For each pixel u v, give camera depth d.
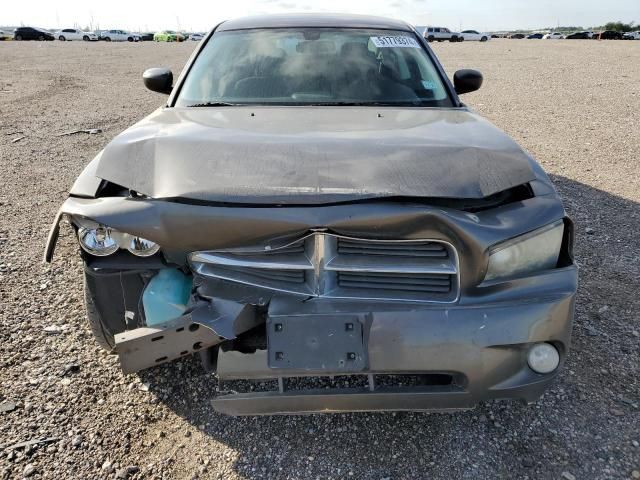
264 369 1.76
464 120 2.49
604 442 2.07
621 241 3.92
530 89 11.59
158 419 2.18
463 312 1.74
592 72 14.61
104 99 10.52
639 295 3.16
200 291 1.84
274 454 2.02
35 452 1.98
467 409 1.84
